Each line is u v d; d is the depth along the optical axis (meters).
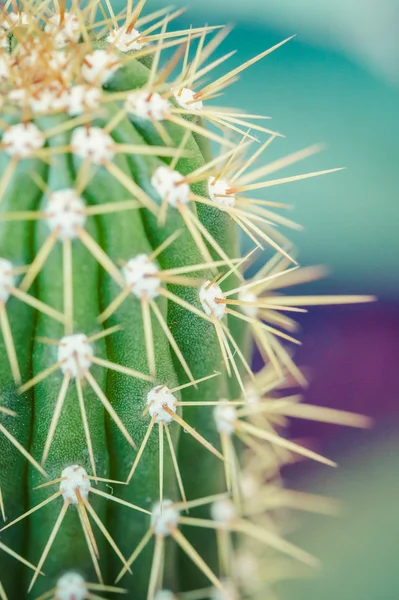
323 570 0.21
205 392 0.15
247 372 0.17
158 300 0.14
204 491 0.15
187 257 0.14
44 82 0.14
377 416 0.25
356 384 0.26
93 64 0.14
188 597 0.16
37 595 0.15
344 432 0.25
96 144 0.14
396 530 0.22
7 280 0.13
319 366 0.26
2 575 0.14
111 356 0.14
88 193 0.14
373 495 0.22
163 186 0.14
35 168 0.14
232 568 0.16
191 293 0.15
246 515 0.17
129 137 0.14
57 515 0.14
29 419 0.14
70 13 0.15
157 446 0.15
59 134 0.14
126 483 0.14
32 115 0.14
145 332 0.14
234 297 0.16
